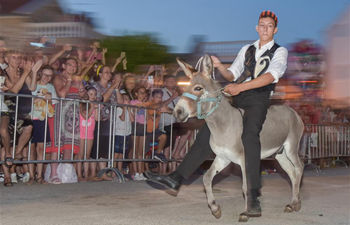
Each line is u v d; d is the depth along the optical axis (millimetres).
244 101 4805
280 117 5270
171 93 8992
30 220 4371
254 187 4477
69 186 6801
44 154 6926
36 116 6992
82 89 7574
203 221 4594
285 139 5367
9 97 6609
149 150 8586
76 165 7805
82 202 5520
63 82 7395
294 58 14688
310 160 11492
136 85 8633
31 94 6926
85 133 7465
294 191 5383
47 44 7918
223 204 5762
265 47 4988
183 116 4465
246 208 4543
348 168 12359
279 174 10094
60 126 7203
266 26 4949
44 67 7137
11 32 8797
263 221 4668
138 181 7781
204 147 4922
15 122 6535
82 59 8273
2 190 6168
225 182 8266
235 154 4598
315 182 8586
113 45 15656
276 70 4766
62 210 4961
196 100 4469
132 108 8273
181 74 8992
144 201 5758
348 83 13445
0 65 6699
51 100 7172
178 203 5684
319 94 13992
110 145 7844
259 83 4668
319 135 11734
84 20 11484
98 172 7949
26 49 7410
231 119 4590
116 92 8148
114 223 4352
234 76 5125
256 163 4469
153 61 16969
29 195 5879
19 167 7613
